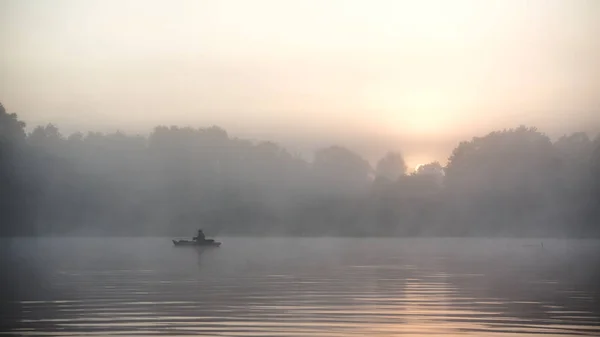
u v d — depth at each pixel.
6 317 23.97
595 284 35.44
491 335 20.23
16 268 49.25
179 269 48.19
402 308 25.77
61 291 32.62
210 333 20.55
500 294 30.61
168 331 20.91
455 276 41.12
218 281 37.84
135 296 30.27
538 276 41.03
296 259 61.94
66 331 21.02
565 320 22.92
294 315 24.05
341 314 24.31
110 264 54.16
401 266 51.16
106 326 21.91
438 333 20.53
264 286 34.69
